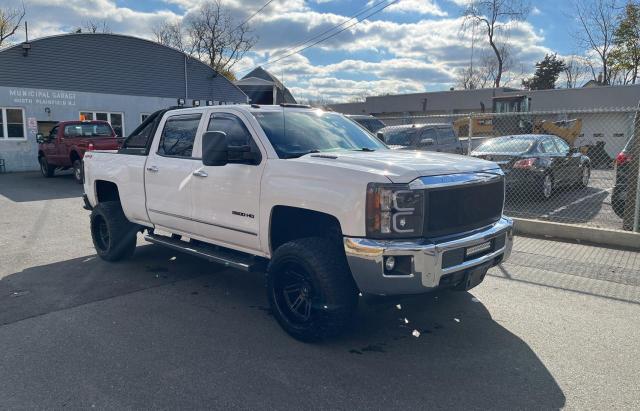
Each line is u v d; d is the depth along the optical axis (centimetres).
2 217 1001
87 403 312
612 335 416
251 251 460
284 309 420
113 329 430
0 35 4719
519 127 2231
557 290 532
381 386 334
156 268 623
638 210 731
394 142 1212
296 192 398
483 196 411
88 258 673
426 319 454
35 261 656
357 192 360
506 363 367
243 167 447
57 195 1351
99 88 2516
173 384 336
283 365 364
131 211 605
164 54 2761
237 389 329
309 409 306
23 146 2272
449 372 354
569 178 1191
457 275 376
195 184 496
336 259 388
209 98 2989
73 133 1708
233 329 432
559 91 2977
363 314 467
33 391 327
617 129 2550
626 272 595
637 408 307
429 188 364
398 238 358
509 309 477
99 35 2489
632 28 3503
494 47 4469
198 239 519
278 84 3925
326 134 495
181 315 464
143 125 607
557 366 362
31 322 445
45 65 2320
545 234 787
